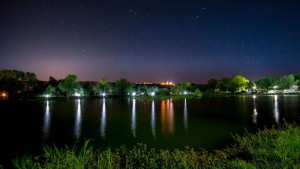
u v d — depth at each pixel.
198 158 11.34
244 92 125.38
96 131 25.38
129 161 8.91
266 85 124.56
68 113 43.91
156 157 9.08
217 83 130.38
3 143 20.64
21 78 88.94
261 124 27.72
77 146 19.30
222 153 13.01
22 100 81.56
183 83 124.25
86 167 7.06
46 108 54.94
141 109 50.91
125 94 132.50
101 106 60.28
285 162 7.29
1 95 79.88
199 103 65.31
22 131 26.06
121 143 19.86
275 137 13.24
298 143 9.20
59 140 21.61
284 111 39.84
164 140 20.47
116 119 34.81
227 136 21.50
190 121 31.45
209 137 21.20
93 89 125.62
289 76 119.94
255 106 50.62
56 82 111.75
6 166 14.56
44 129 27.12
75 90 103.88
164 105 61.28
